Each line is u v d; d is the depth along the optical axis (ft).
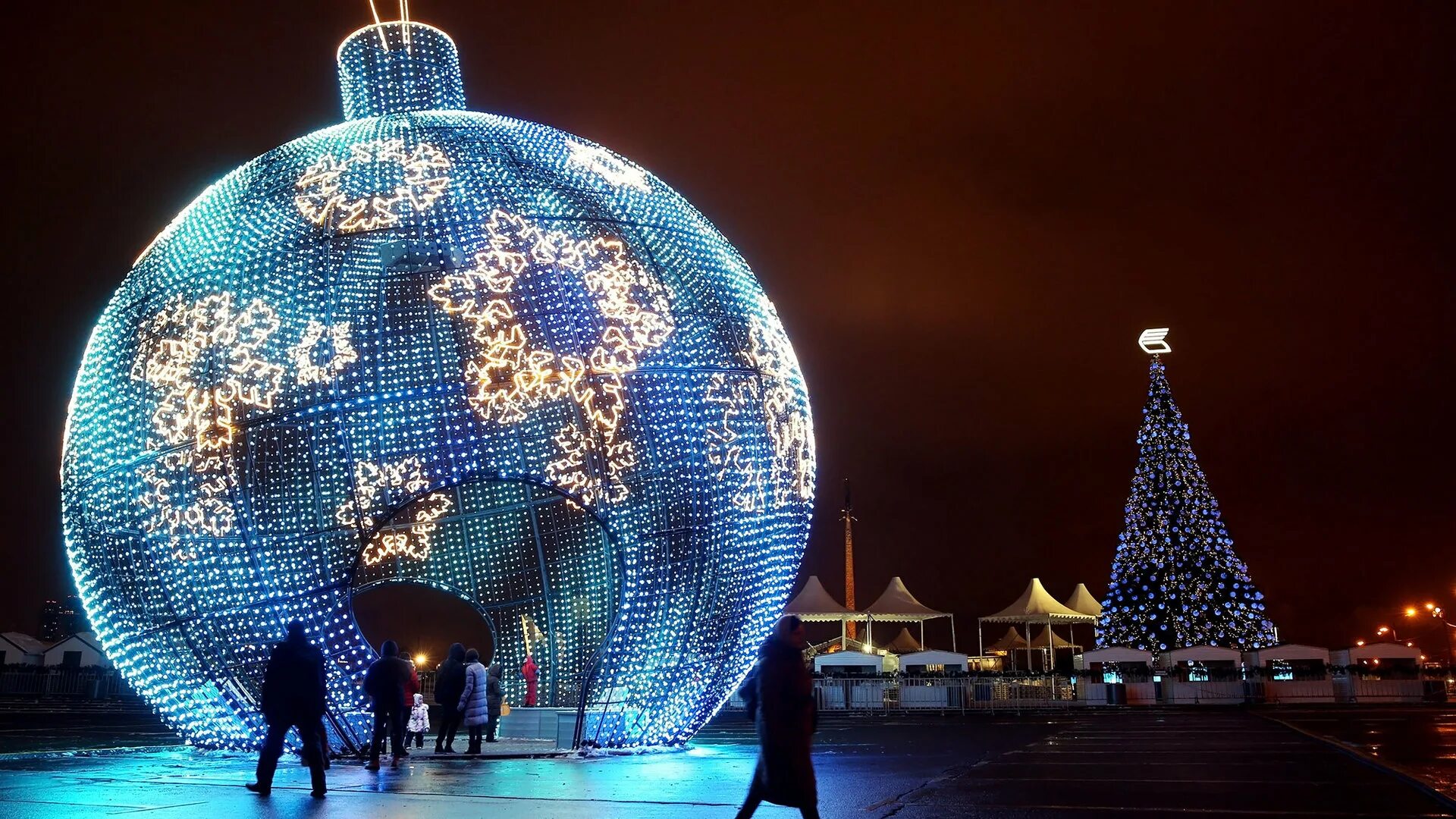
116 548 41.57
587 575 61.31
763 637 45.01
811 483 48.06
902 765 41.16
